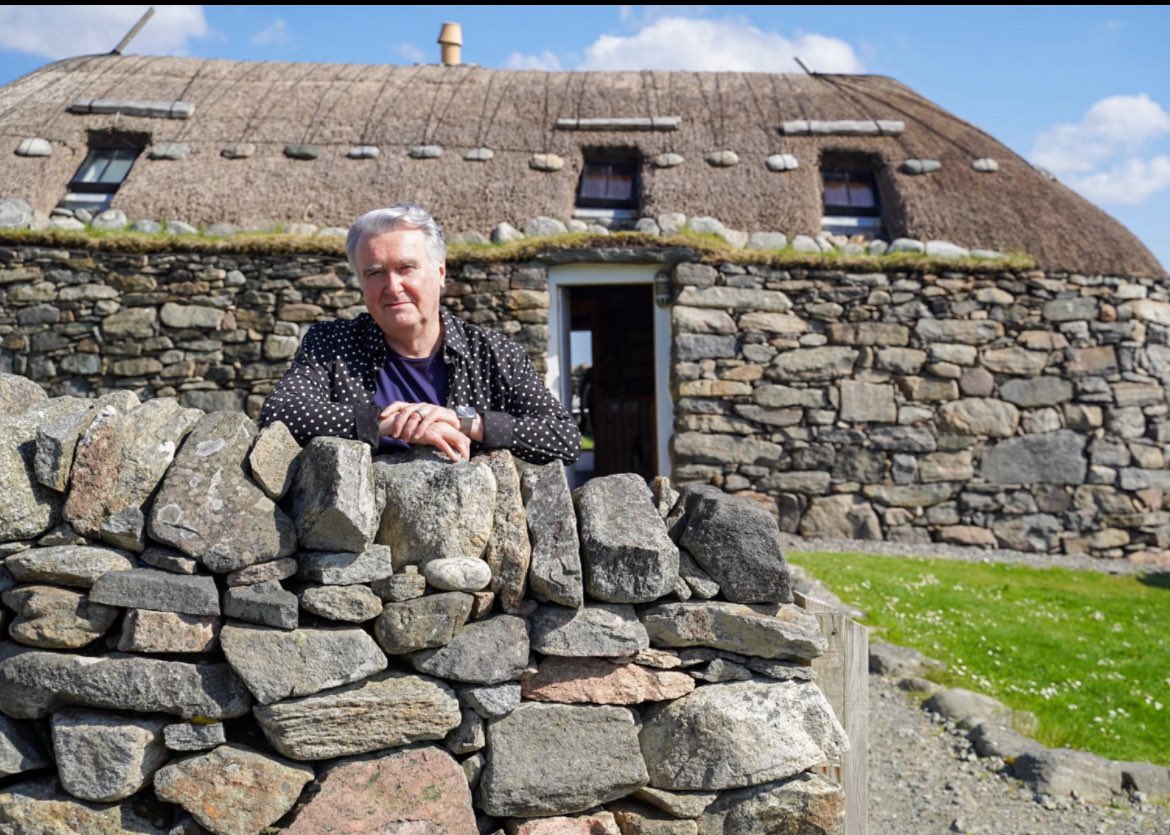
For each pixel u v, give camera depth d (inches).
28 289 334.0
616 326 506.0
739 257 341.7
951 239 360.5
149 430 81.9
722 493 93.2
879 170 394.9
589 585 85.1
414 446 89.1
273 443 82.3
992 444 348.8
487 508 83.6
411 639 81.1
